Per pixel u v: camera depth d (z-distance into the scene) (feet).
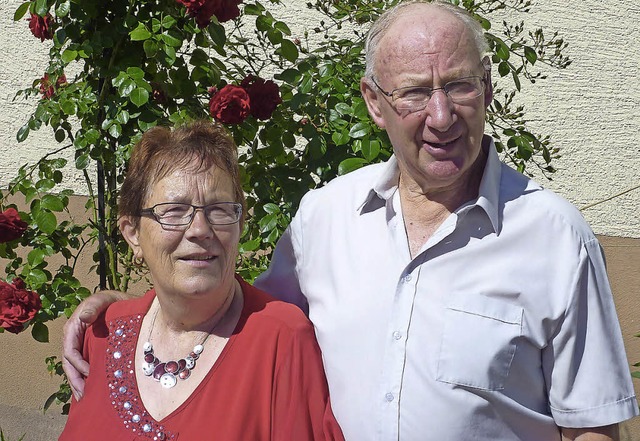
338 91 10.00
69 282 10.31
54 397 11.25
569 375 6.57
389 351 6.88
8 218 9.53
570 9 14.26
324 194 7.75
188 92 10.14
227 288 6.75
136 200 6.69
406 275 6.98
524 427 6.72
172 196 6.50
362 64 10.40
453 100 6.58
